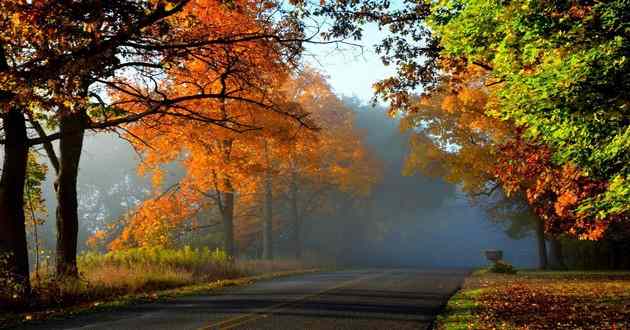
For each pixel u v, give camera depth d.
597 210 9.09
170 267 20.03
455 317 10.40
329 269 33.28
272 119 20.94
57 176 17.02
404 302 12.90
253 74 16.86
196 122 19.41
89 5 10.76
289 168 36.72
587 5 7.75
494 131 26.11
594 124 7.68
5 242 13.80
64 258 16.42
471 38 9.42
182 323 9.61
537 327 9.36
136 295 14.97
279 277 23.19
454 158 29.95
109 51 11.70
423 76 16.89
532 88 7.79
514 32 8.22
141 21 11.77
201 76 18.44
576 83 7.36
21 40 11.66
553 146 9.35
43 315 11.23
